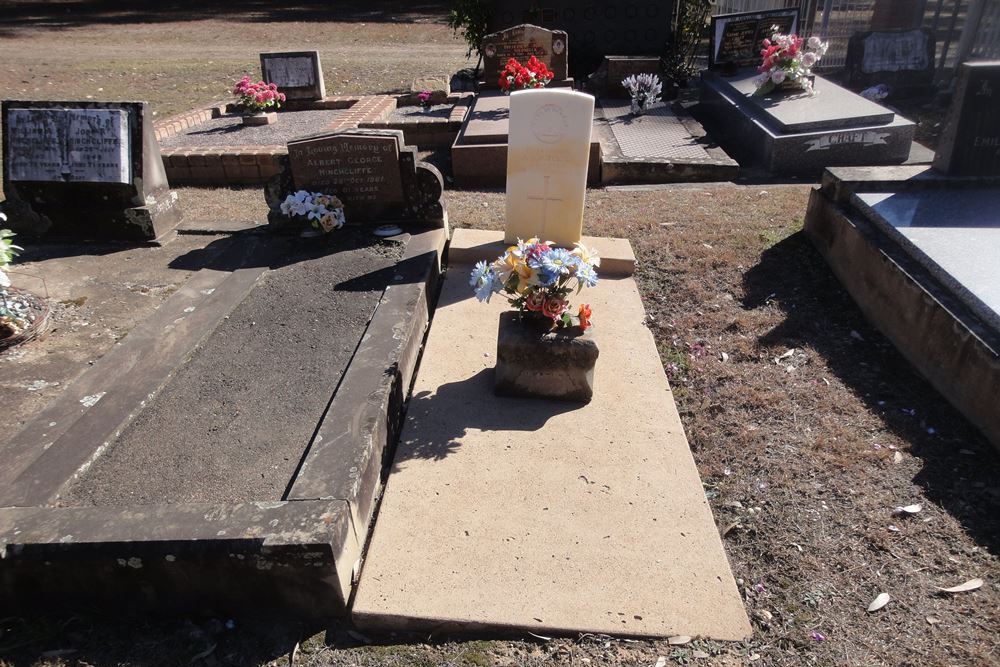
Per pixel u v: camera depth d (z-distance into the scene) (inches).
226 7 1104.8
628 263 222.4
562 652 106.7
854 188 225.5
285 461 137.6
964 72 218.5
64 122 233.1
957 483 139.3
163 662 106.7
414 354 185.5
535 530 126.3
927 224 199.8
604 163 333.4
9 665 106.2
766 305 208.1
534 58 412.5
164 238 247.1
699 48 646.5
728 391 169.8
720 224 258.8
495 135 339.6
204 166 336.2
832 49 561.0
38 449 140.3
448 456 144.6
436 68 650.8
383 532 125.5
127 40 816.9
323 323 188.4
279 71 476.4
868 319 200.1
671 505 132.3
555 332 157.9
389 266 219.5
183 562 109.3
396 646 109.0
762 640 108.3
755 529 130.0
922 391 168.4
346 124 406.9
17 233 246.4
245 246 240.1
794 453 148.9
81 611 115.6
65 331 188.7
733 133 401.4
